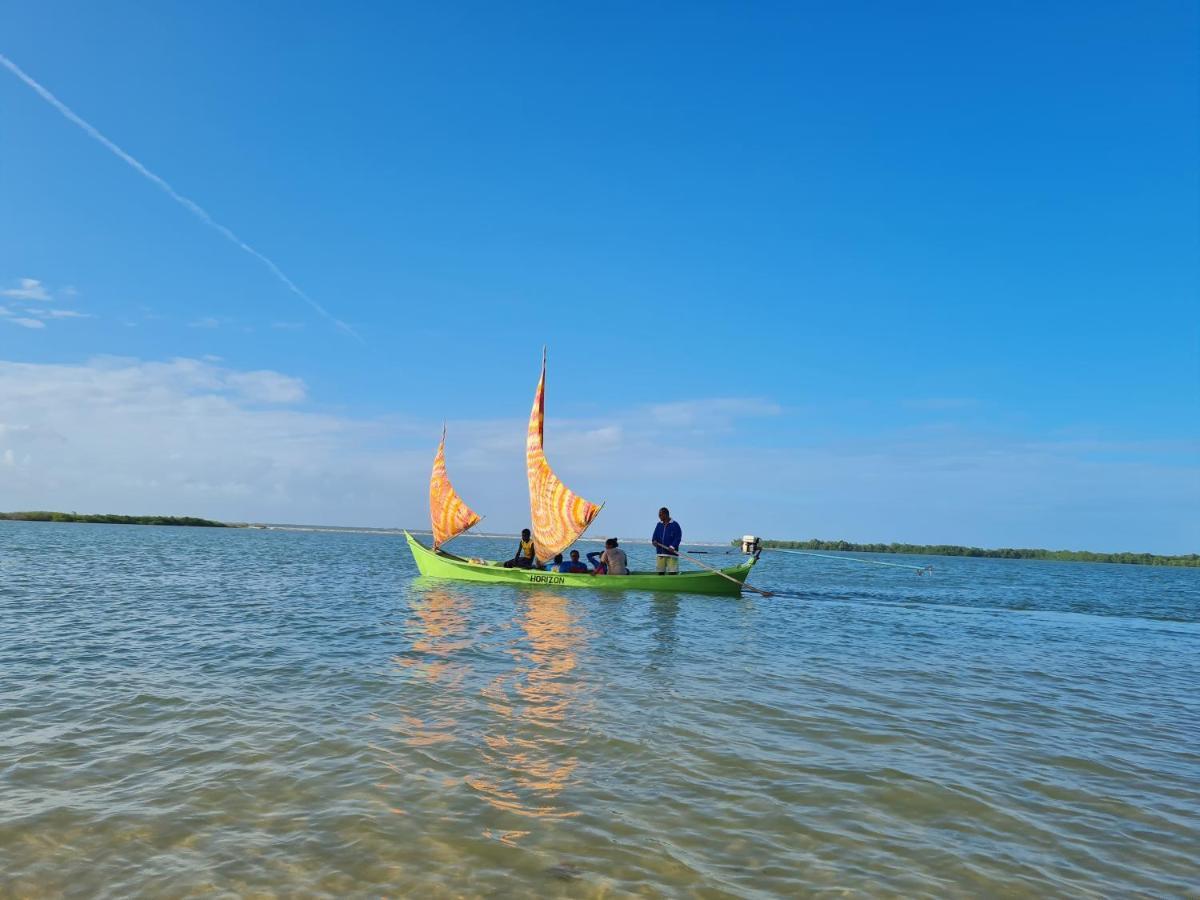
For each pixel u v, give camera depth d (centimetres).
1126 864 629
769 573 5294
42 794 703
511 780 766
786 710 1088
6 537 7188
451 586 2931
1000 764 886
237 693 1104
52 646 1455
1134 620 2836
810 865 604
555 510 3000
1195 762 932
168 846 602
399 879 556
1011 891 573
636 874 577
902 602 3116
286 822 652
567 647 1564
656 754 862
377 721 965
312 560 4931
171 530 14088
